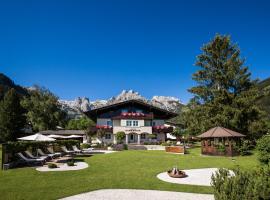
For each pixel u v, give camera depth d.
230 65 42.25
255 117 40.84
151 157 27.91
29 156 22.30
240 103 39.78
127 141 53.78
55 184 13.82
